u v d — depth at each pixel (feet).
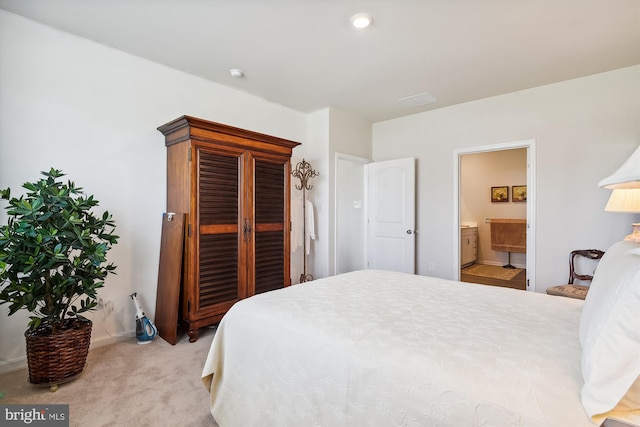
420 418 2.91
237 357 4.77
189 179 8.53
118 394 6.02
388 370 3.22
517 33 7.82
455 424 2.71
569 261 10.55
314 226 13.92
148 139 9.26
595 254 10.00
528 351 3.26
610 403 2.28
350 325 4.09
